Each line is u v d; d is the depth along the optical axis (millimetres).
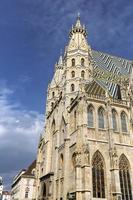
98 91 68875
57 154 72125
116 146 58938
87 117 60156
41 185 81000
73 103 67188
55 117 82688
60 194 62750
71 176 58438
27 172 120000
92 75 79812
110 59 95375
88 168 51719
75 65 78750
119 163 57250
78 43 83688
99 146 57062
